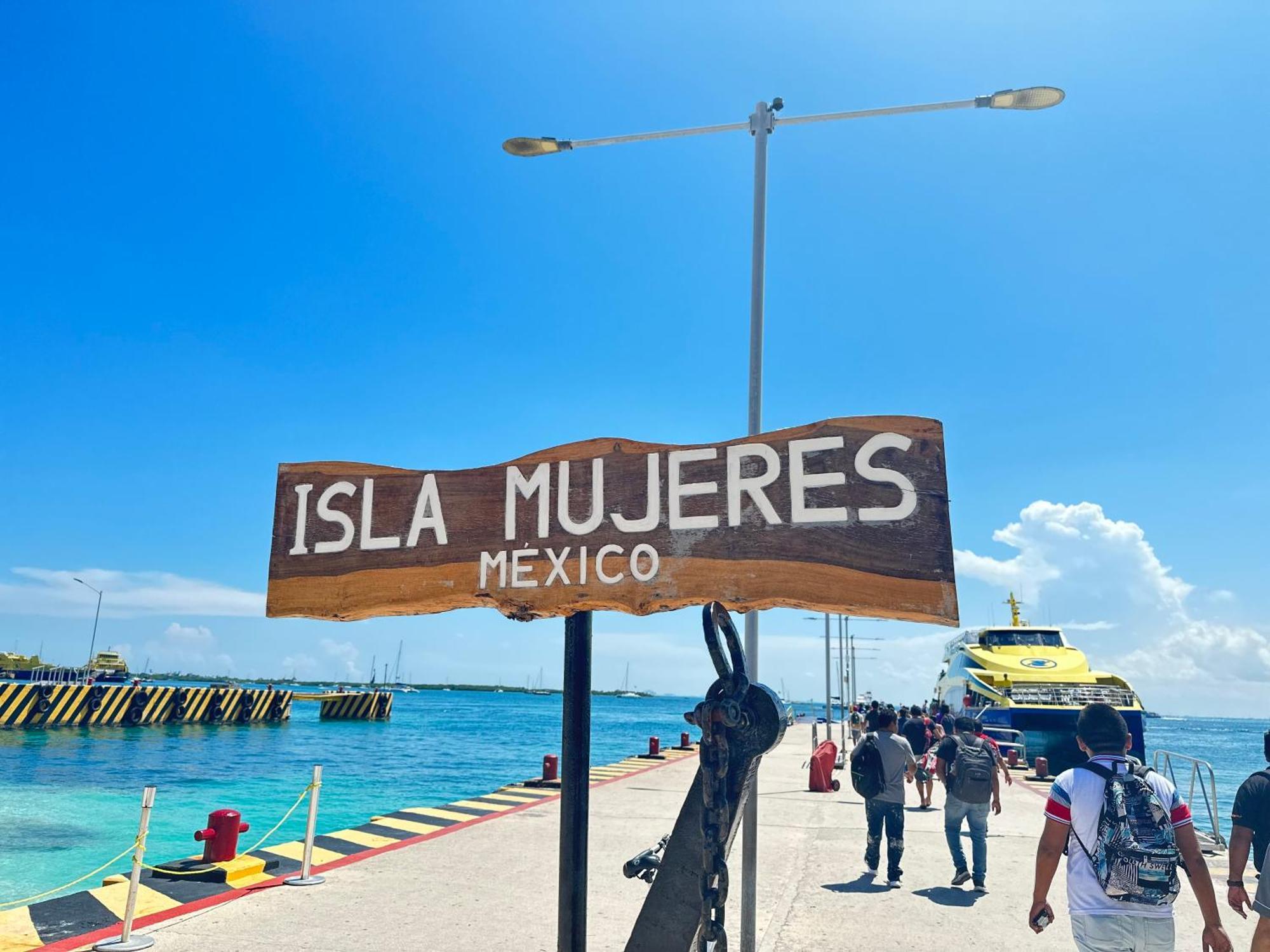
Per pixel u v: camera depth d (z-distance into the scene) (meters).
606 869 8.48
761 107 7.04
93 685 42.38
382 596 2.76
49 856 12.65
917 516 2.22
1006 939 6.35
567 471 2.63
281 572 2.89
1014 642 29.72
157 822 16.16
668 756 26.78
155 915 6.58
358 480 2.87
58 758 28.14
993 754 8.07
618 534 2.52
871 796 8.21
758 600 2.32
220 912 6.71
